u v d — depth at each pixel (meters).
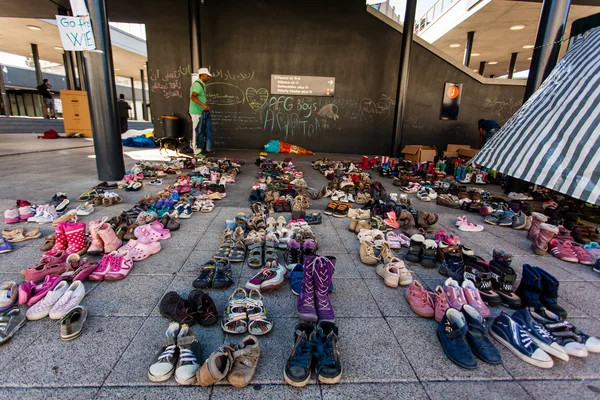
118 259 2.35
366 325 1.90
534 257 2.98
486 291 2.20
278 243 2.93
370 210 3.85
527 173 1.79
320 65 10.34
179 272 2.43
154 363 1.47
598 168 1.56
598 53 1.84
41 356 1.55
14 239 2.78
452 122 10.74
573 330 1.79
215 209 4.07
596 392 1.46
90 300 2.02
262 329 1.77
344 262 2.74
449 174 7.64
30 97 23.25
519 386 1.48
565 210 4.08
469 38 12.88
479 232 3.64
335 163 7.86
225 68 10.30
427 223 3.64
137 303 2.01
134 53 19.83
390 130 10.79
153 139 10.73
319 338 1.57
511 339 1.72
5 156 7.41
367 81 10.46
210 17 9.98
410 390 1.44
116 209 3.86
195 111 8.32
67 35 4.57
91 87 4.81
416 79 10.45
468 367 1.57
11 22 14.52
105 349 1.61
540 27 4.84
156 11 9.87
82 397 1.33
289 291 2.24
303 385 1.43
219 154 9.48
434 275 2.56
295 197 4.27
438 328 1.83
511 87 10.54
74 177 5.41
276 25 10.08
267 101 10.55
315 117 10.68
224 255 2.61
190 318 1.81
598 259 2.69
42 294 1.95
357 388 1.44
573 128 1.71
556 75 2.03
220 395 1.38
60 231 2.57
